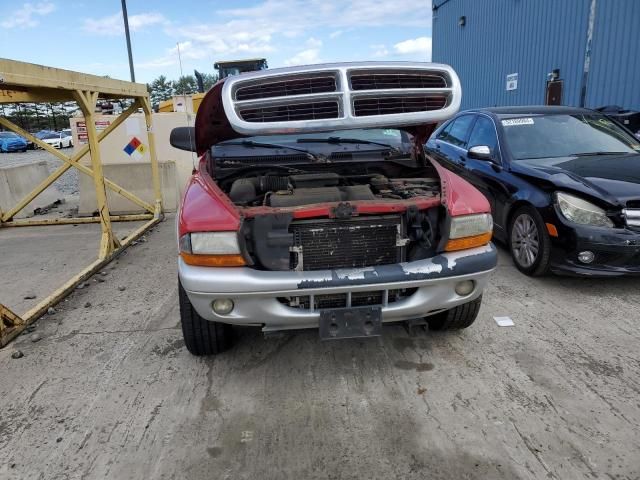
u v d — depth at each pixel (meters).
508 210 4.61
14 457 2.35
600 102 11.94
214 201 2.70
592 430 2.41
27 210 8.09
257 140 3.77
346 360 3.12
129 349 3.36
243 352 3.25
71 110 48.22
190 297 2.62
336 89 2.73
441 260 2.68
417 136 3.77
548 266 4.16
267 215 2.57
